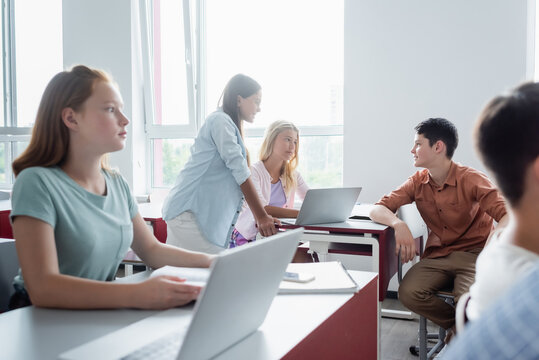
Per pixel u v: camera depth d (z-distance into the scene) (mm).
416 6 3279
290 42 3803
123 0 4156
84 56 4344
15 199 1054
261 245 739
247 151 2379
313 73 3750
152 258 1333
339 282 1160
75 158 1173
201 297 644
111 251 1217
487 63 3127
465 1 3154
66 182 1137
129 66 4176
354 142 3500
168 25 4188
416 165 2324
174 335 811
